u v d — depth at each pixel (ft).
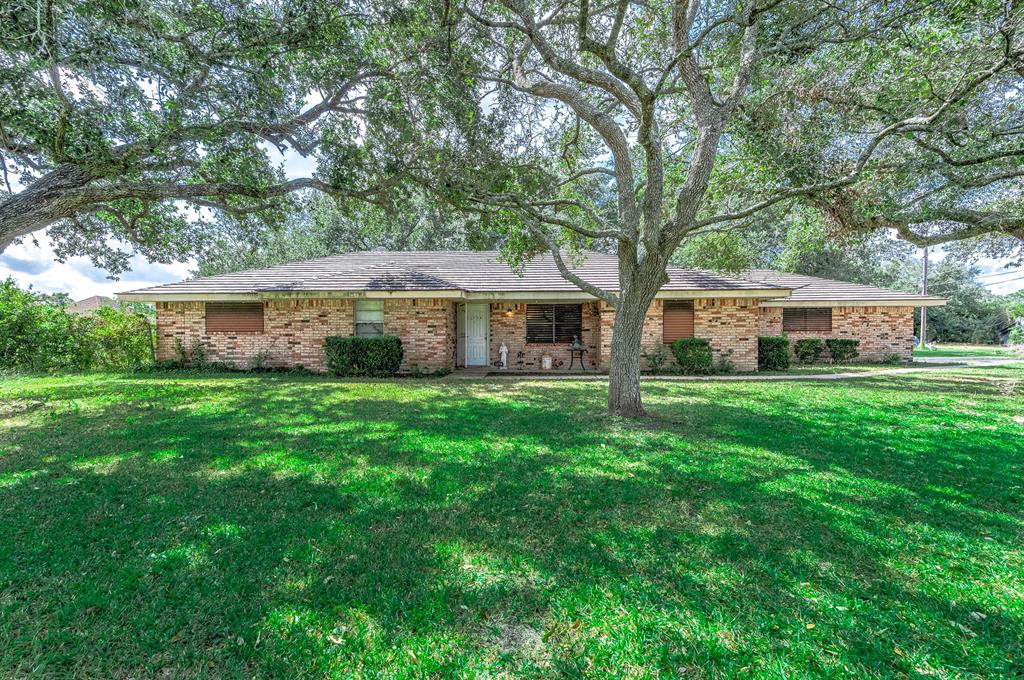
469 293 45.65
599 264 52.95
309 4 19.01
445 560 9.48
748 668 6.56
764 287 43.83
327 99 24.54
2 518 11.31
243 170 23.45
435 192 25.21
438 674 6.46
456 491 13.37
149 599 8.11
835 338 59.67
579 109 23.66
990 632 7.30
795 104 22.43
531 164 28.40
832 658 6.75
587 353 50.01
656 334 45.93
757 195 26.35
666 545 10.12
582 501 12.61
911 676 6.42
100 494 13.00
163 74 17.84
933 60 20.88
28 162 22.56
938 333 119.75
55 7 14.74
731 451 17.44
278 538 10.39
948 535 10.59
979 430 20.75
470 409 25.79
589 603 8.04
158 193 21.59
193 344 45.65
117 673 6.48
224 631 7.29
